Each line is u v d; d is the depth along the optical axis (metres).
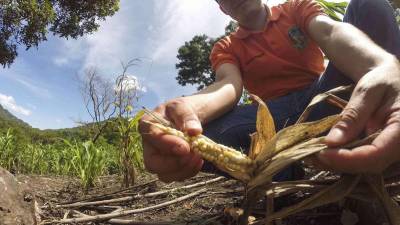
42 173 1.24
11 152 1.19
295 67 0.49
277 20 0.50
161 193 0.62
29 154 1.28
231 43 0.51
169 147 0.29
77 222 0.48
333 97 0.33
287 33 0.49
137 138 0.78
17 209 0.41
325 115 0.44
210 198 0.57
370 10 0.40
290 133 0.29
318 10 0.46
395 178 0.32
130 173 0.77
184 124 0.31
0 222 0.38
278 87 0.49
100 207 0.57
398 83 0.27
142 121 0.31
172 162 0.31
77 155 0.80
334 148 0.26
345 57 0.36
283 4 0.52
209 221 0.44
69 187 0.81
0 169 0.42
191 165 0.32
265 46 0.50
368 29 0.40
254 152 0.31
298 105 0.46
